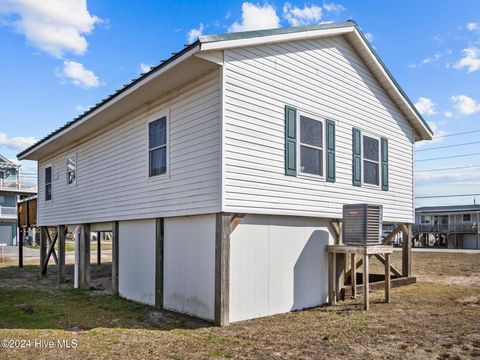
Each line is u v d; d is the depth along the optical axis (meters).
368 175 9.98
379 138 10.43
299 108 8.09
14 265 19.12
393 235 11.55
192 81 7.47
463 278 13.29
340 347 5.35
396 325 6.62
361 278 11.62
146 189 8.80
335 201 8.84
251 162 7.04
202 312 7.24
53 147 13.29
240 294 6.96
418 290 10.48
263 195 7.21
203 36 6.15
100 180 10.88
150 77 7.27
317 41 8.65
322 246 8.68
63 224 13.03
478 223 42.03
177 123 7.86
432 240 48.59
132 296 9.41
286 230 7.88
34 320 7.34
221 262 6.60
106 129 10.64
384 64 10.14
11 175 42.03
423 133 12.13
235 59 6.91
